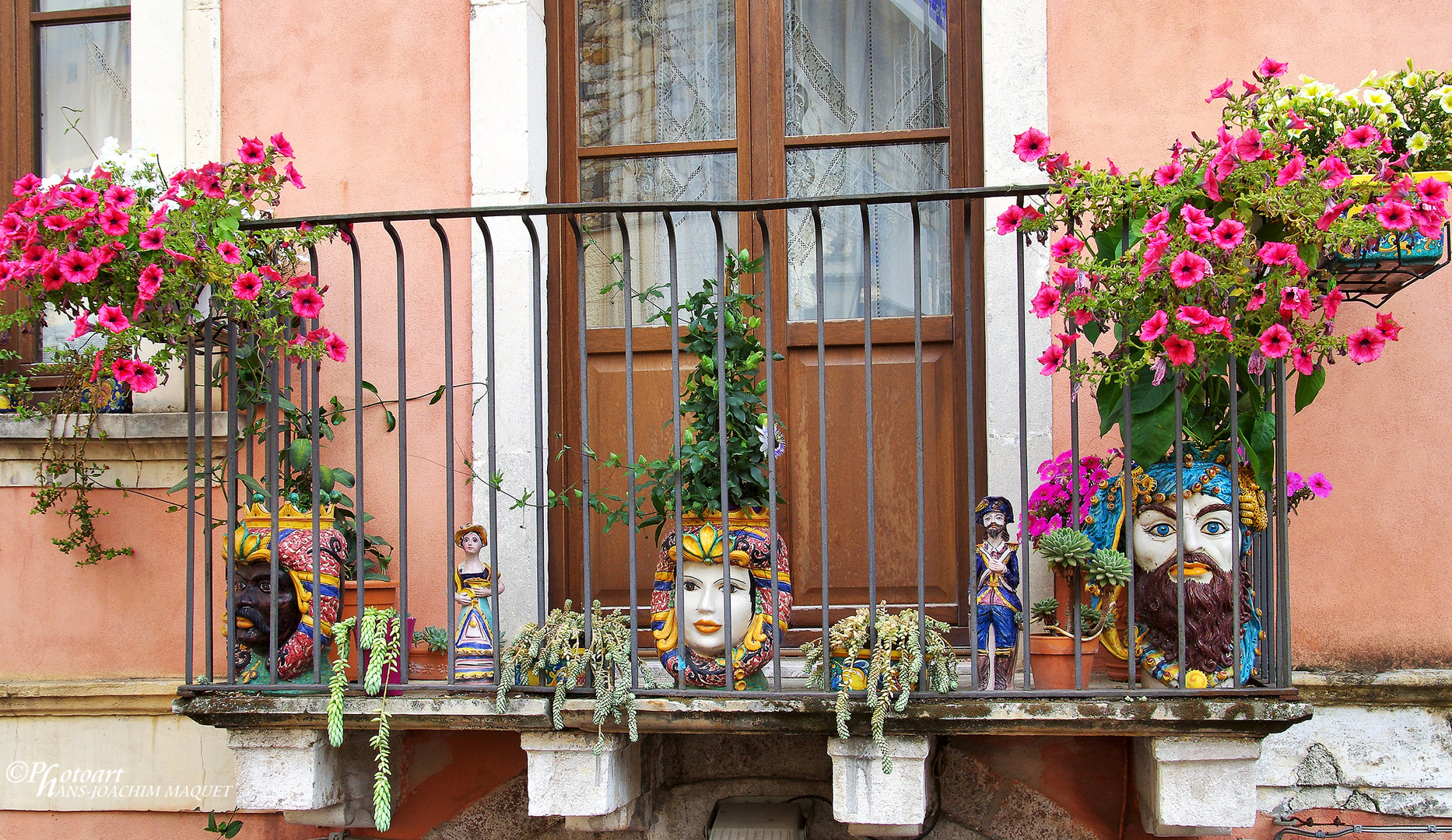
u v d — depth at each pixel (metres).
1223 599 2.50
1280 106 2.55
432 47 3.33
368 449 3.27
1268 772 2.91
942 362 3.29
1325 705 2.90
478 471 3.20
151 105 3.37
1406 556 2.92
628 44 3.54
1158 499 2.53
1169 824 2.54
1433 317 2.95
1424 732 2.87
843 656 2.58
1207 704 2.43
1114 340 3.00
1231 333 2.32
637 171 3.51
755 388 2.72
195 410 2.89
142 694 3.22
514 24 3.29
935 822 2.99
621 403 3.42
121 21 3.67
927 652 2.55
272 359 2.81
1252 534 2.63
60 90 3.67
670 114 3.52
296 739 2.79
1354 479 2.95
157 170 3.10
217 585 3.26
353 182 3.33
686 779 3.09
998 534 2.62
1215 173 2.36
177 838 3.24
